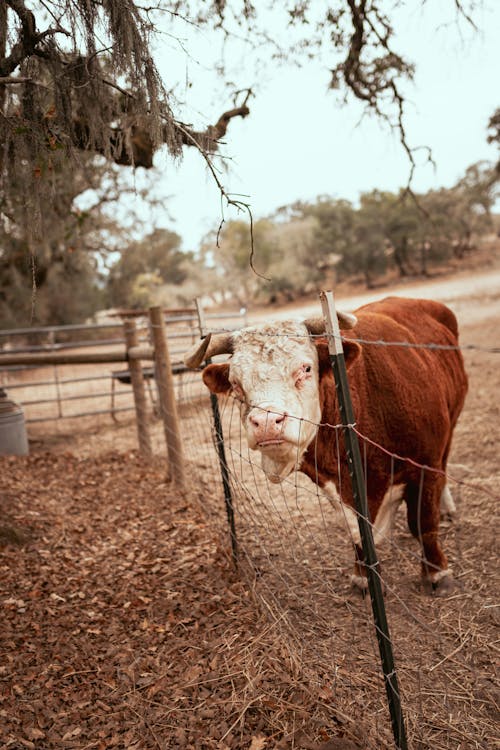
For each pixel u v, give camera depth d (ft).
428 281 159.02
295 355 9.20
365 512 7.10
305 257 185.37
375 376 11.07
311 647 10.43
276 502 17.66
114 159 15.10
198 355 10.21
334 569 13.35
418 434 11.48
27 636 11.05
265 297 193.98
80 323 85.25
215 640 10.77
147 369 32.22
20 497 17.95
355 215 180.55
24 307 58.13
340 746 7.99
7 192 15.90
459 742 8.14
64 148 11.55
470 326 57.36
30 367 30.09
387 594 12.17
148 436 24.41
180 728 8.69
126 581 13.15
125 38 10.04
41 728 8.83
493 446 20.51
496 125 43.91
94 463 23.08
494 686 9.21
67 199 21.72
